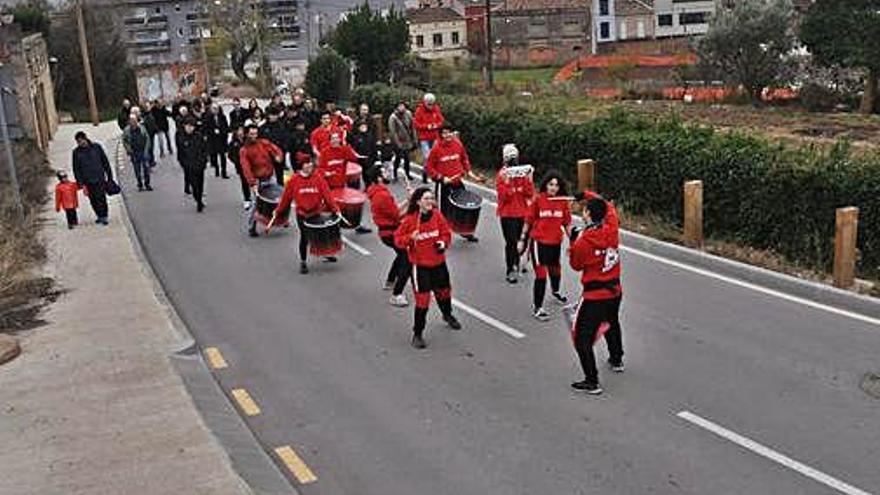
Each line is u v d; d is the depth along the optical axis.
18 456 8.70
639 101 43.00
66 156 34.00
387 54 49.53
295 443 9.00
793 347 10.70
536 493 7.82
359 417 9.50
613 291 9.65
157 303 13.45
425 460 8.51
